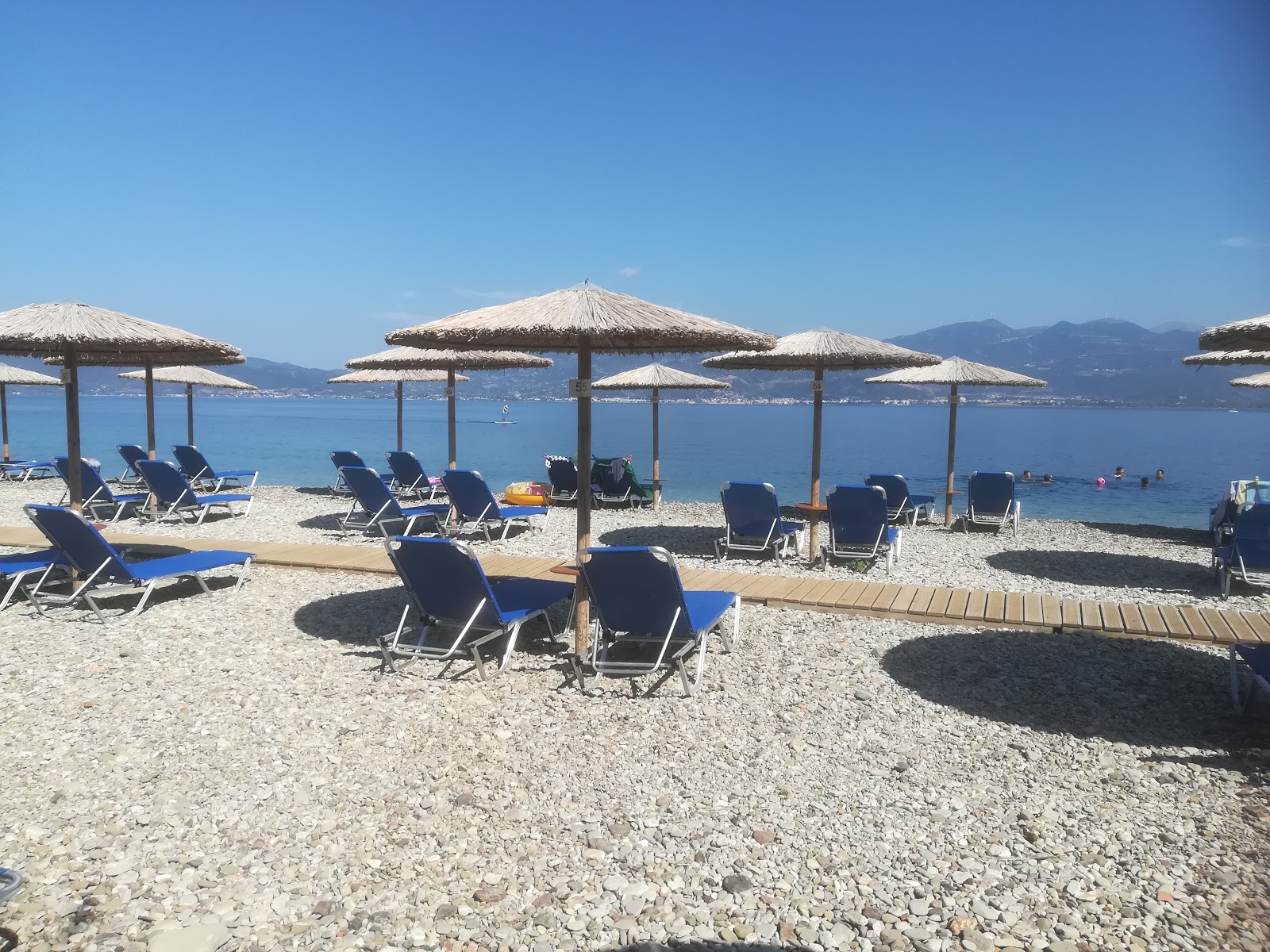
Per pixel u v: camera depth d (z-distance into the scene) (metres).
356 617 6.15
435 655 5.17
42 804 3.38
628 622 4.98
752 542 9.18
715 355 9.05
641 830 3.27
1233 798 3.52
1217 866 3.00
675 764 3.84
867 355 7.79
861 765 3.84
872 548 8.86
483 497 9.73
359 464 13.88
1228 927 2.65
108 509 11.84
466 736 4.12
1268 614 6.26
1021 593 6.70
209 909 2.73
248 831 3.22
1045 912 2.74
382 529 10.34
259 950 2.54
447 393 11.59
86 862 2.98
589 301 4.91
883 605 6.26
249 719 4.29
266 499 13.66
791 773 3.76
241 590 6.93
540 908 2.77
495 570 7.47
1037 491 18.02
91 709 4.38
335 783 3.62
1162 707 4.54
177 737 4.05
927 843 3.18
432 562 4.95
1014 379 11.65
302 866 2.99
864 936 2.63
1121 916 2.71
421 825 3.29
